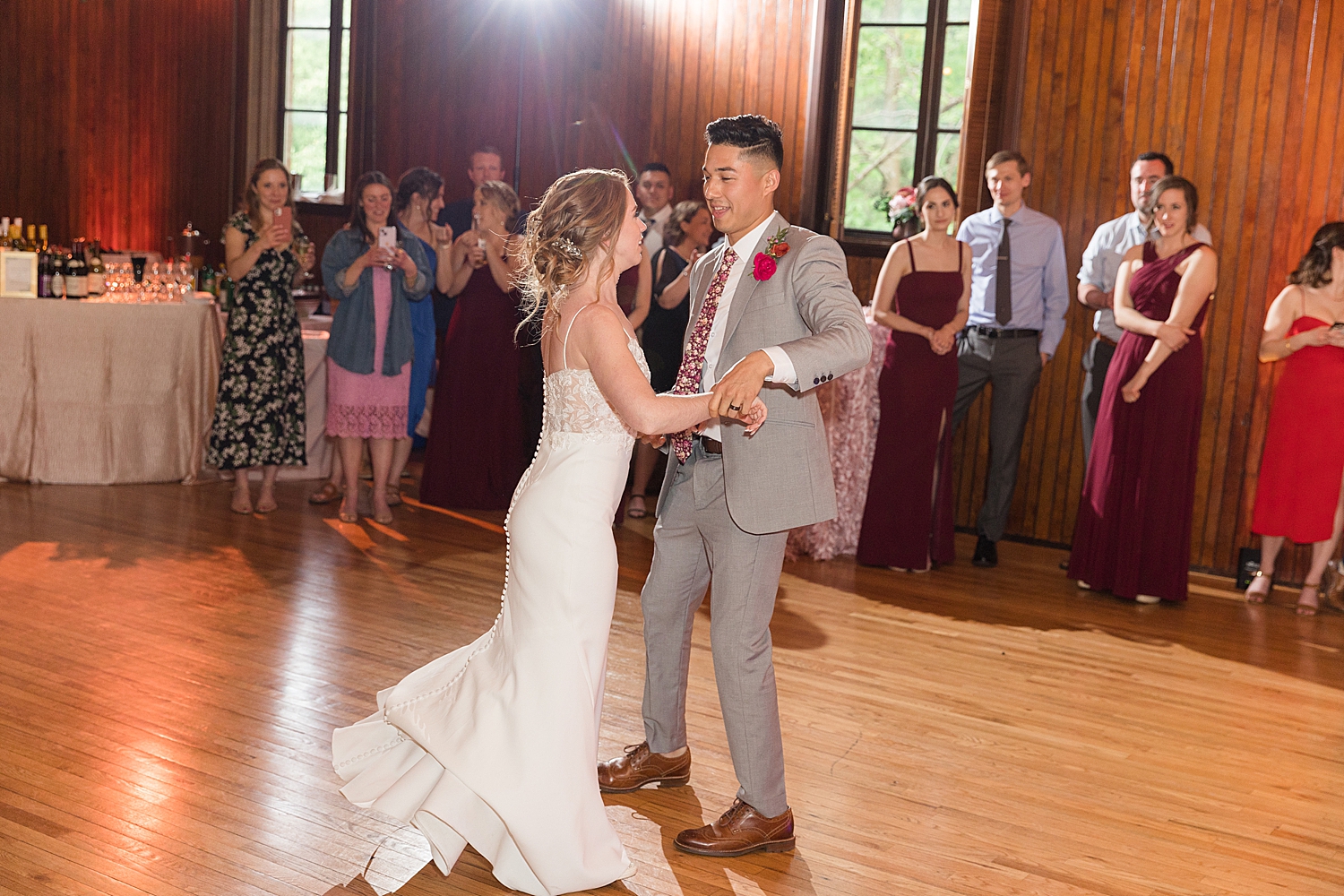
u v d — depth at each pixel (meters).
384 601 4.31
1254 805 3.04
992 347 5.47
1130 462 4.96
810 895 2.45
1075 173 5.73
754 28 6.77
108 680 3.41
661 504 2.80
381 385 5.34
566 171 7.46
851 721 3.46
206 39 8.26
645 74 7.11
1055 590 5.14
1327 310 4.94
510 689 2.38
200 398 6.02
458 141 7.81
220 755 2.95
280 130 8.38
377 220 5.25
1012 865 2.64
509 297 5.72
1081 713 3.64
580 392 2.40
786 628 4.35
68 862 2.40
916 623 4.52
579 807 2.36
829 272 2.50
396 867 2.48
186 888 2.33
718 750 3.18
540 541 2.40
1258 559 5.33
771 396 2.51
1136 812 2.96
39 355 5.68
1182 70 5.47
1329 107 5.22
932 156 6.46
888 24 6.45
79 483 5.80
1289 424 4.97
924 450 5.24
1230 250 5.45
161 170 8.18
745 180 2.56
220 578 4.48
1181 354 4.86
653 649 2.85
